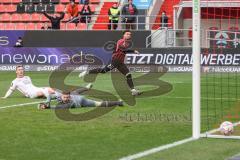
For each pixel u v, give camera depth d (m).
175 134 29.42
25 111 38.56
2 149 25.30
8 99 46.66
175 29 89.44
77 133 29.75
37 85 60.25
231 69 79.38
